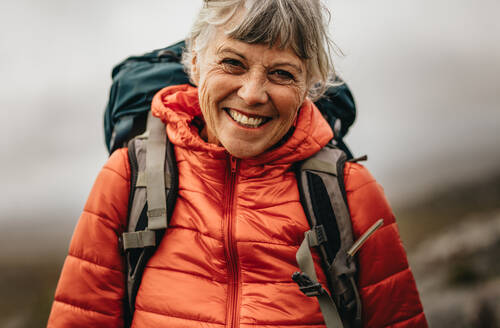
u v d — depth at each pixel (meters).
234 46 1.36
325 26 1.51
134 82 1.84
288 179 1.60
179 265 1.49
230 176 1.57
